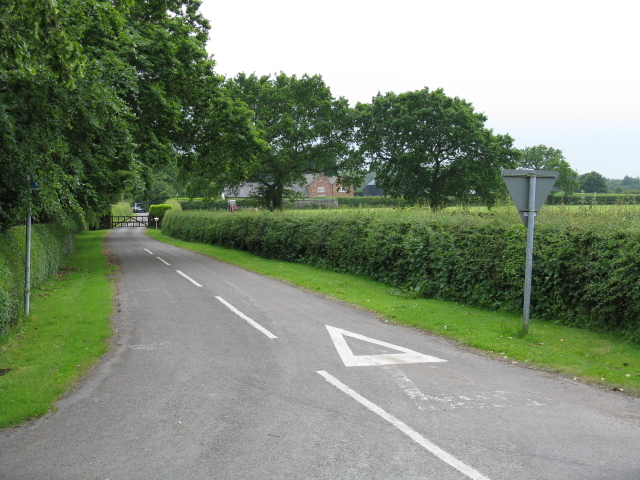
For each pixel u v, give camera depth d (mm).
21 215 11148
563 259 9438
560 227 9680
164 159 23500
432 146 42594
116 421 5352
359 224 17141
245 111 25875
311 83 44938
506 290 10836
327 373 6898
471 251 11672
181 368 7281
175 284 16047
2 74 9164
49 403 5934
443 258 12453
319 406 5672
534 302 10250
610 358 7348
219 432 5008
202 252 28609
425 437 4797
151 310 11797
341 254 18438
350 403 5750
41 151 10375
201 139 26047
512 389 6191
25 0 6457
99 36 17250
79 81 10727
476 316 10430
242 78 43781
